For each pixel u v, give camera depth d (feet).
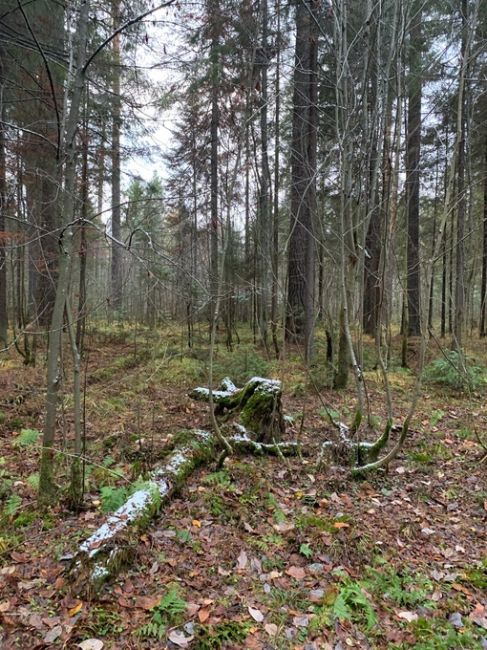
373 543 11.30
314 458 16.56
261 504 12.80
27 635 7.68
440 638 8.32
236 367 27.99
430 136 35.83
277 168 35.06
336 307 28.19
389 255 19.77
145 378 27.68
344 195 17.31
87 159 27.91
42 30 21.61
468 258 51.93
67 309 12.02
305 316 29.94
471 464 16.67
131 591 8.93
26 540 10.49
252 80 18.52
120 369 30.53
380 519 12.61
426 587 9.90
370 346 40.24
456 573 10.50
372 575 10.09
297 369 29.01
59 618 8.10
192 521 11.55
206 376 27.89
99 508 11.84
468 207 33.50
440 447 18.06
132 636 7.84
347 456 15.90
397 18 18.03
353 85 17.54
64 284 11.57
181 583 9.33
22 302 33.12
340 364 26.76
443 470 16.24
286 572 10.02
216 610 8.67
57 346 11.75
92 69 20.84
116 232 31.91
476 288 80.12
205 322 46.93
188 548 10.50
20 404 21.59
